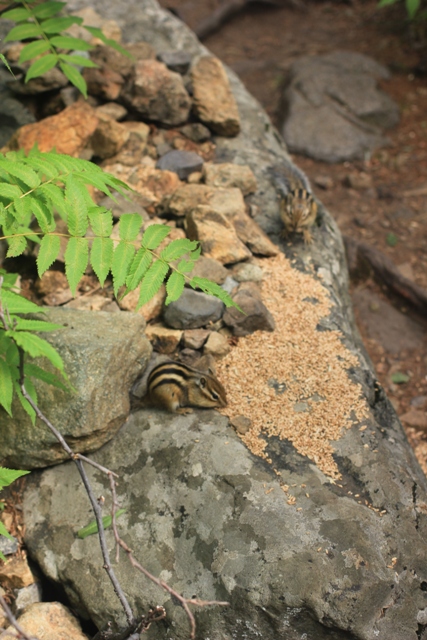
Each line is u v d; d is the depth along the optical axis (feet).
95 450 5.26
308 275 6.16
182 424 5.28
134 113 6.94
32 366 4.49
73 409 5.10
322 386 5.48
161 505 5.04
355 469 5.13
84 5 7.79
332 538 4.83
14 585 5.06
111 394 5.20
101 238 4.57
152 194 6.45
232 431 5.25
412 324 7.48
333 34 11.77
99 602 4.89
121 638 4.23
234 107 7.05
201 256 5.93
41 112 6.97
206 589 4.80
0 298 4.02
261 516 4.89
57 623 4.88
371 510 4.98
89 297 5.84
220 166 6.60
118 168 6.59
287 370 5.56
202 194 6.29
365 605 4.70
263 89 10.54
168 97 6.91
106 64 6.93
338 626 4.67
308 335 5.76
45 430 5.12
